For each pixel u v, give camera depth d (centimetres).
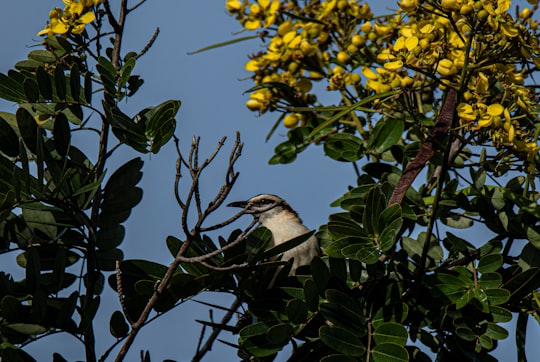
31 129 1028
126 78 1120
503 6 1034
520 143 1034
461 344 1077
